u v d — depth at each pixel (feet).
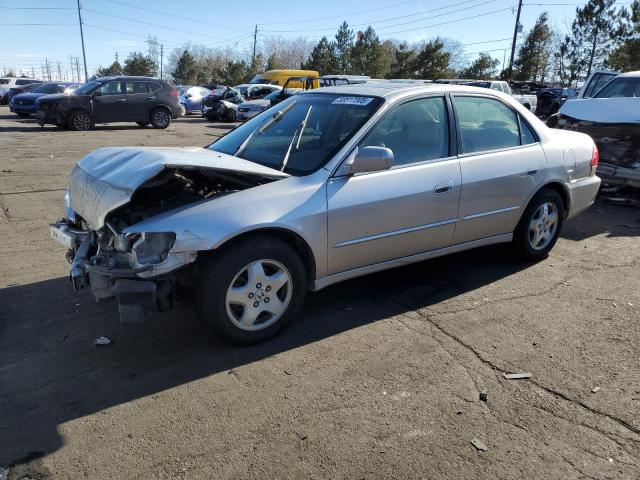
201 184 12.61
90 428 8.91
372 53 205.36
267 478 7.88
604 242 19.51
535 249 16.79
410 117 13.43
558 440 8.77
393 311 13.44
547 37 177.78
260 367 10.81
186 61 268.41
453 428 9.04
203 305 10.85
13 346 11.45
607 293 14.71
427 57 180.55
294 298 11.87
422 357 11.27
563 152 16.67
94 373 10.51
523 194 15.58
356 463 8.20
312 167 12.16
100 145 45.34
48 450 8.39
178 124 74.84
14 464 8.07
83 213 11.45
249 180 11.87
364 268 12.95
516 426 9.11
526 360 11.22
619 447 8.61
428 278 15.65
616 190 27.17
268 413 9.36
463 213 14.25
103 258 11.02
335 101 13.92
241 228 10.59
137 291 10.19
